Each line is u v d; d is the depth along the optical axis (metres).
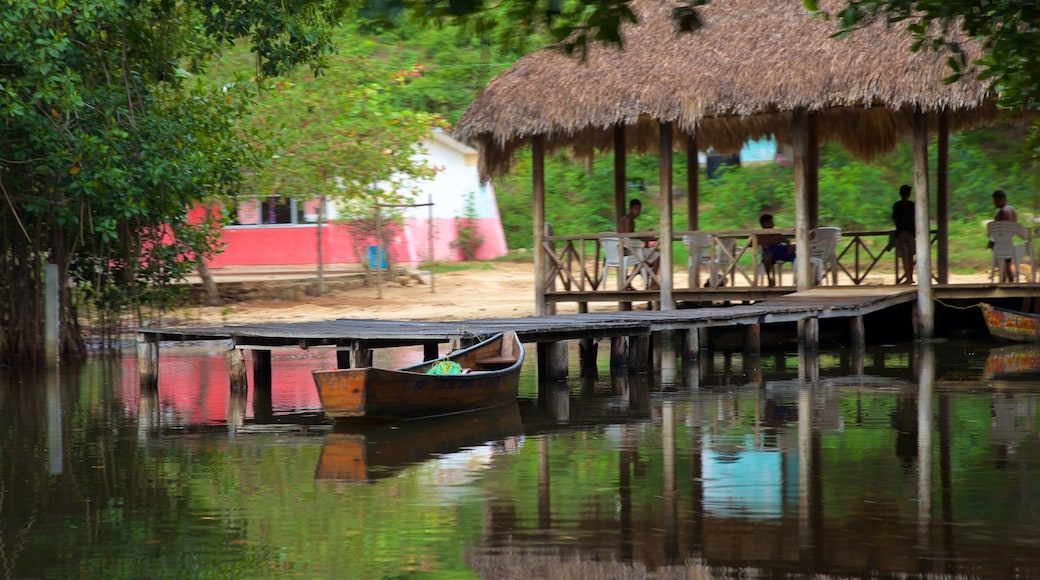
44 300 34.00
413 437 21.52
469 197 66.00
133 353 38.22
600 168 69.56
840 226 60.75
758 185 64.19
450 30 70.81
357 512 15.80
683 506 15.76
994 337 36.00
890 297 35.31
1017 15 15.44
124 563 13.65
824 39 34.25
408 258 60.09
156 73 35.06
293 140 47.19
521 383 29.41
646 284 39.28
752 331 33.72
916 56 32.25
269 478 18.09
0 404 26.77
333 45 36.06
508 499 16.38
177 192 34.47
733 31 35.84
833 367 30.77
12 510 16.27
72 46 31.58
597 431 21.83
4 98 28.95
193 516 15.77
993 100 33.69
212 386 29.86
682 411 23.97
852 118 42.47
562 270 39.41
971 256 54.62
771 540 14.02
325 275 54.00
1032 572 12.59
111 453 20.45
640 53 36.34
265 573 13.18
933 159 63.03
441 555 13.73
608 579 12.70
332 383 22.48
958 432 20.75
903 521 14.73
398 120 49.69
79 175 31.28
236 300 49.53
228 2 33.84
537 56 37.78
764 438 20.62
